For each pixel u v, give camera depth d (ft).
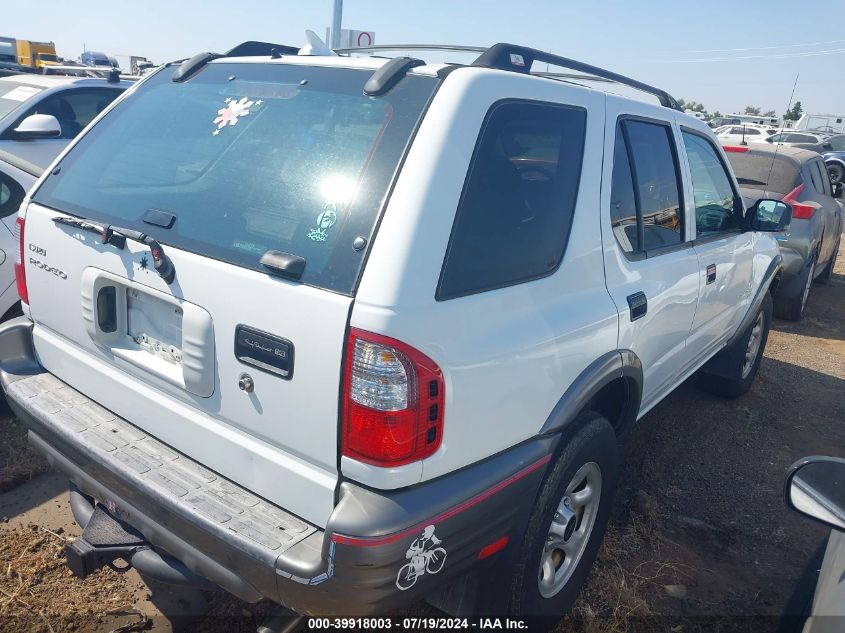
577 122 8.55
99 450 7.45
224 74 8.93
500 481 7.04
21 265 9.16
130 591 9.34
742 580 10.55
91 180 8.68
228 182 7.48
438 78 7.10
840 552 7.03
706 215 12.67
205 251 6.96
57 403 8.39
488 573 7.76
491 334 6.82
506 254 7.23
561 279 8.04
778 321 26.32
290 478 6.52
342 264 6.20
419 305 6.10
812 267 25.88
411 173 6.41
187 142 8.23
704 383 17.51
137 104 9.39
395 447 6.02
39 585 9.26
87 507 8.48
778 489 13.35
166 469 7.18
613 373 8.84
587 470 8.93
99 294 7.94
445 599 8.03
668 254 10.72
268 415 6.54
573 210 8.34
